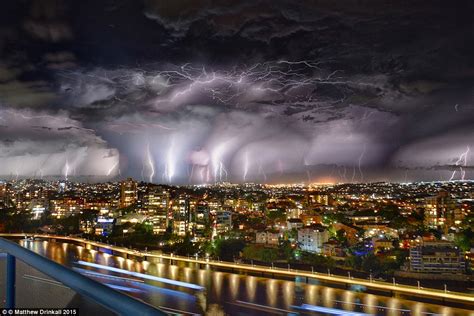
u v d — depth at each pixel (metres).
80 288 1.90
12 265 2.82
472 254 71.38
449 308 52.59
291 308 52.06
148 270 75.31
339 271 72.38
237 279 68.56
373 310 51.81
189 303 52.34
